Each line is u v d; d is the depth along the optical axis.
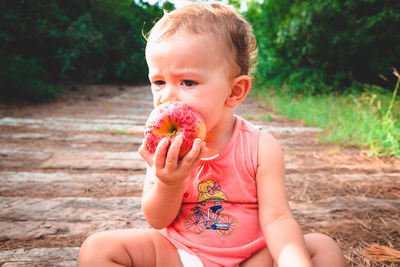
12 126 4.93
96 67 13.73
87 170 3.18
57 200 2.43
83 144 4.13
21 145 3.94
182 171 1.13
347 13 8.30
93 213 2.23
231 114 1.43
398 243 1.91
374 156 3.73
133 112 6.94
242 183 1.37
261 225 1.34
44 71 9.12
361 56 8.30
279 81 10.04
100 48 13.40
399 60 8.15
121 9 16.23
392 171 3.24
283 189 1.37
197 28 1.22
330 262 1.21
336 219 2.20
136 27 16.09
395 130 3.99
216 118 1.27
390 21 7.76
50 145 4.01
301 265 1.13
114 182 2.86
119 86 13.74
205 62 1.20
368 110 5.24
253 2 13.85
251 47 1.45
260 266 1.33
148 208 1.28
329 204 2.44
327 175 3.09
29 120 5.44
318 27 8.45
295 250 1.20
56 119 5.67
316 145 4.27
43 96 7.69
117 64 14.31
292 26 8.99
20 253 1.72
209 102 1.22
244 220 1.35
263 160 1.37
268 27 11.06
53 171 3.11
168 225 1.38
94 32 12.77
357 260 1.73
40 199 2.43
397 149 3.77
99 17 14.60
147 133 1.17
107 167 3.26
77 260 1.66
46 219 2.12
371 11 8.27
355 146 4.20
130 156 3.66
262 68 10.98
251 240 1.35
